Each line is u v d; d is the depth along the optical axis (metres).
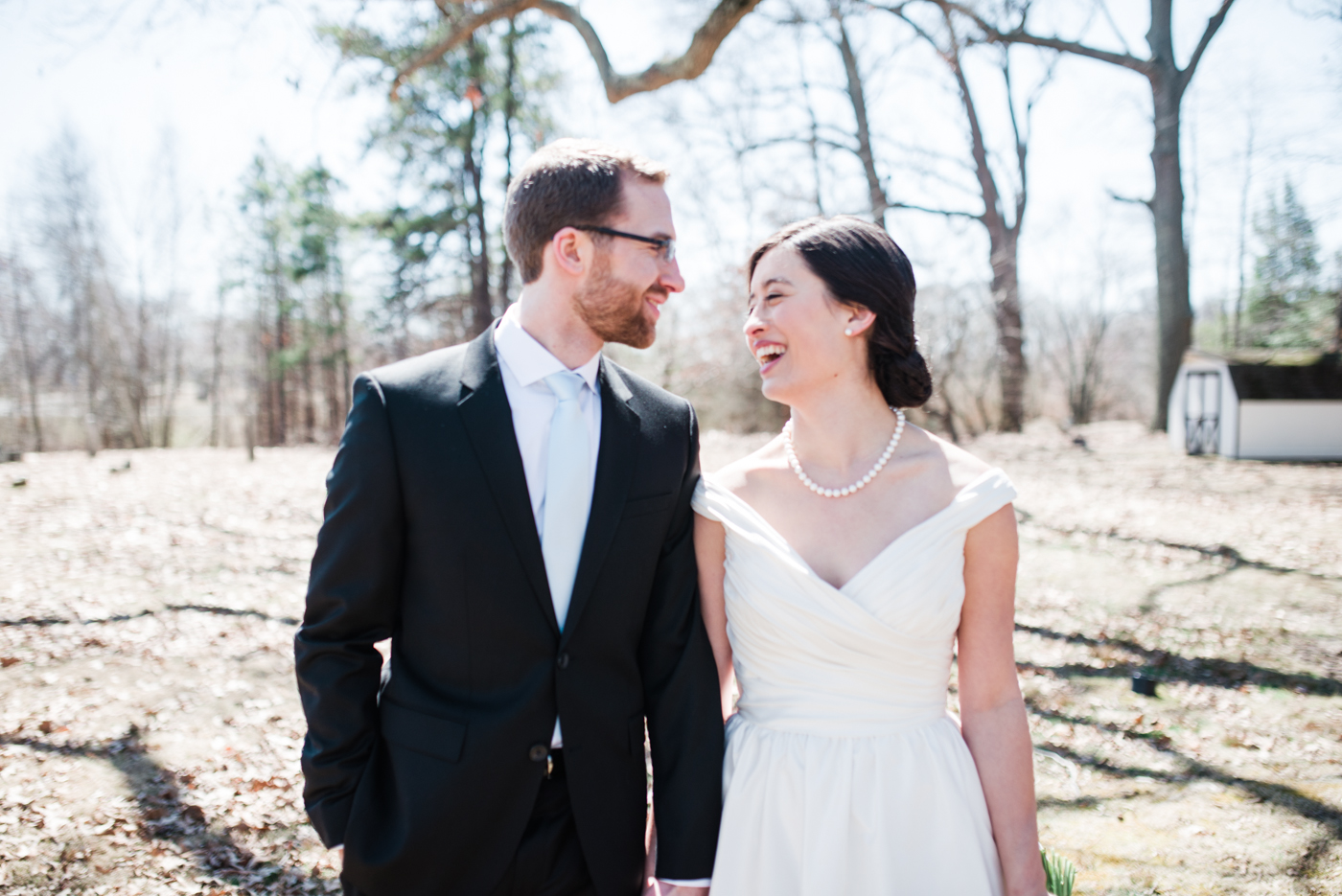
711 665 1.63
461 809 1.41
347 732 1.46
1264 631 5.98
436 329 26.19
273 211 29.88
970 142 21.55
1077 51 15.24
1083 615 6.49
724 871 1.50
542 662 1.46
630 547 1.53
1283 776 3.79
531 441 1.52
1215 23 16.92
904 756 1.44
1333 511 11.13
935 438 1.60
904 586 1.43
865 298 1.49
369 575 1.45
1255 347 24.31
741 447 19.17
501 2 6.85
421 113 15.91
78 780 3.87
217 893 3.07
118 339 33.12
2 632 6.06
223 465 20.02
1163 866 3.08
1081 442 22.20
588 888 1.52
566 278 1.49
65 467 19.19
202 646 5.85
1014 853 1.45
